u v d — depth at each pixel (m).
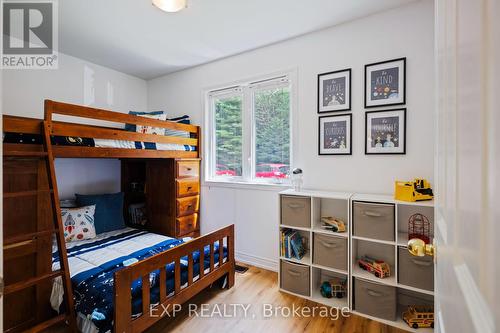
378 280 1.94
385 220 1.92
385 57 2.19
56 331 1.76
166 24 2.36
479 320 0.30
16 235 1.65
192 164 3.22
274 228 2.80
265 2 2.05
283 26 2.42
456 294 0.45
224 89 3.20
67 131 1.96
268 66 2.80
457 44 0.45
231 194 3.10
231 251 2.44
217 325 1.88
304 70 2.59
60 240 1.68
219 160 3.33
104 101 3.37
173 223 3.01
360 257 2.30
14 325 1.67
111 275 1.84
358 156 2.33
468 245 0.37
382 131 2.21
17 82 2.61
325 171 2.49
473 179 0.34
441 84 0.65
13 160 1.64
